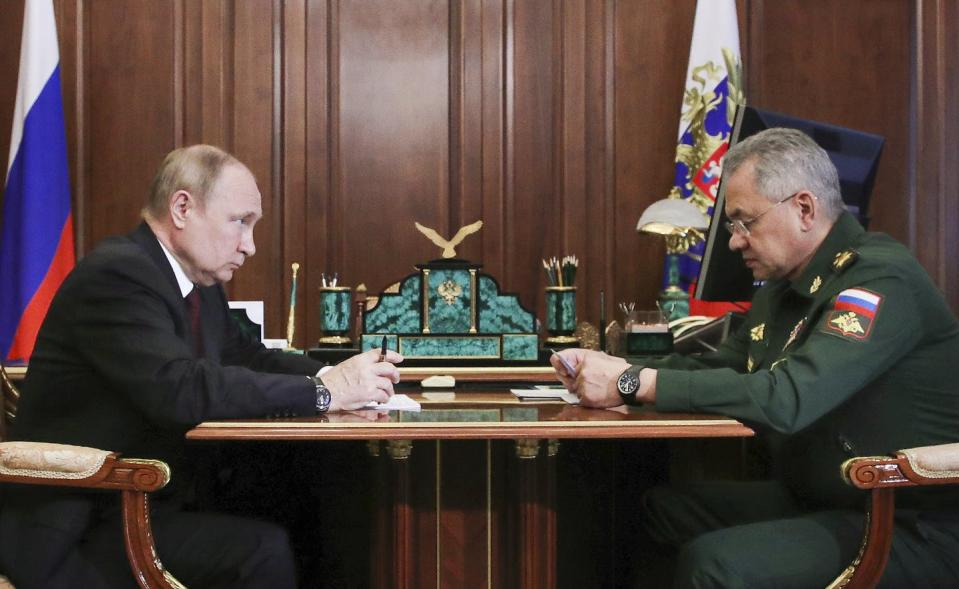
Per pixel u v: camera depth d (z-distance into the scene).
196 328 2.23
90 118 4.18
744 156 2.17
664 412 1.94
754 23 4.31
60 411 1.97
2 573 1.86
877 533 1.77
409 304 2.84
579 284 4.27
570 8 4.27
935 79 4.33
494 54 4.27
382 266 4.26
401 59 4.27
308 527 2.71
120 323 1.90
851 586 1.78
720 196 2.78
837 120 4.34
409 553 1.92
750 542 1.82
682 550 1.90
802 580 1.79
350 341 3.00
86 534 1.90
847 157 2.85
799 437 2.09
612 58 4.29
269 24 4.21
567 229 4.27
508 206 4.27
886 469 1.74
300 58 4.22
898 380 1.98
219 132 4.20
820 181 2.11
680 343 2.98
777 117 2.79
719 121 4.02
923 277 1.99
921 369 1.98
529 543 1.91
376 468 1.96
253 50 4.21
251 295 4.19
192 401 1.84
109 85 4.18
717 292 2.85
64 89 4.15
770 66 4.32
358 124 4.26
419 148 4.27
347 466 2.71
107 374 1.89
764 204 2.12
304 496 2.71
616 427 1.74
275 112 4.22
